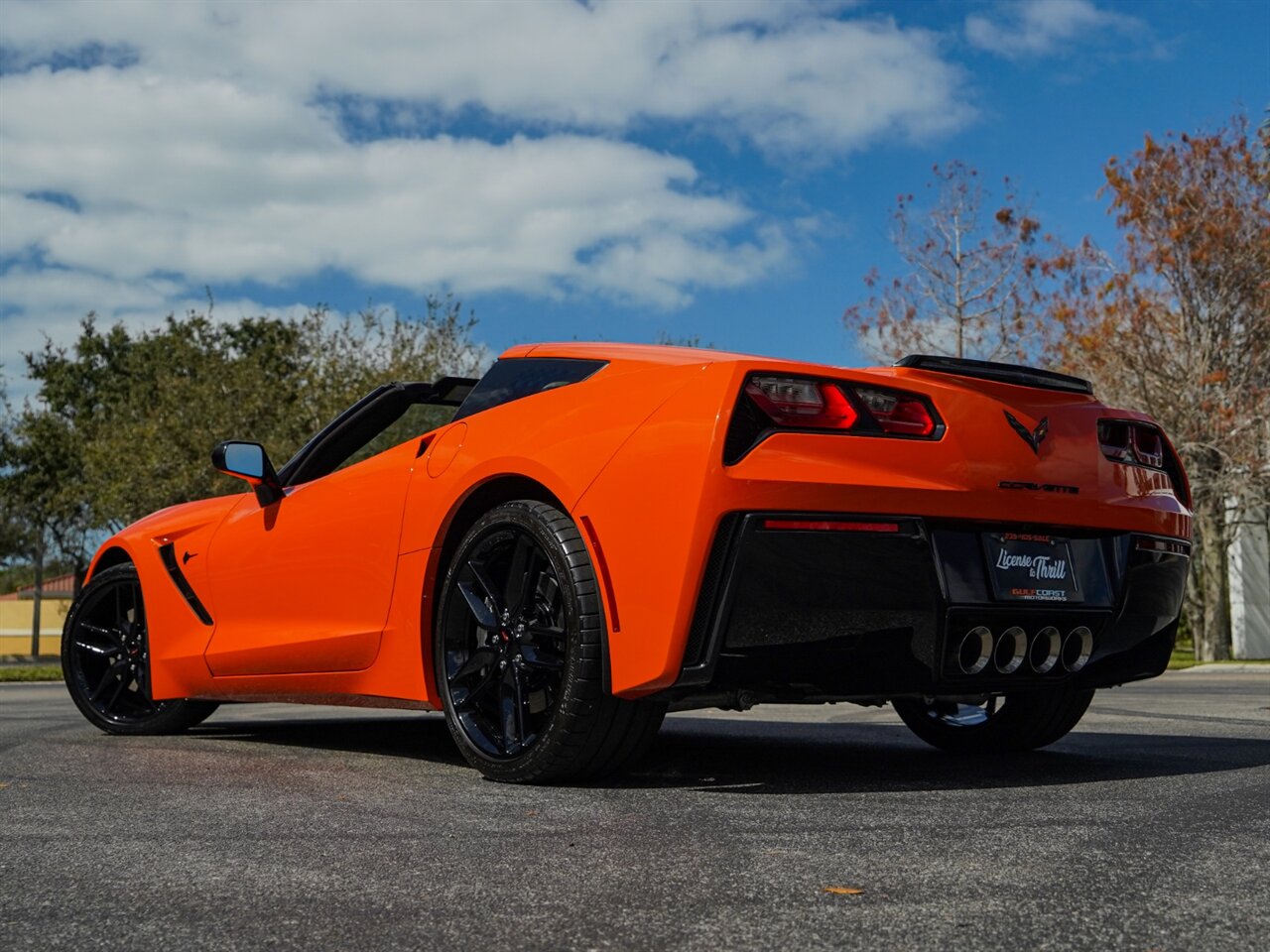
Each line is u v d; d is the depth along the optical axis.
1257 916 1.62
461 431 3.29
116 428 28.59
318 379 24.41
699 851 2.06
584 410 2.93
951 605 2.78
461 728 3.10
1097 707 5.80
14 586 48.09
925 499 2.74
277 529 3.91
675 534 2.64
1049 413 3.01
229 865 1.97
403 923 1.61
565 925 1.59
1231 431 20.48
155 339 33.06
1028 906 1.67
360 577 3.53
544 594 2.99
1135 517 3.13
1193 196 21.20
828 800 2.64
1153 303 21.45
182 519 4.43
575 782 2.94
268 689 3.94
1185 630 33.47
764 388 2.67
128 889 1.81
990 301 22.98
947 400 2.84
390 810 2.51
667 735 4.27
